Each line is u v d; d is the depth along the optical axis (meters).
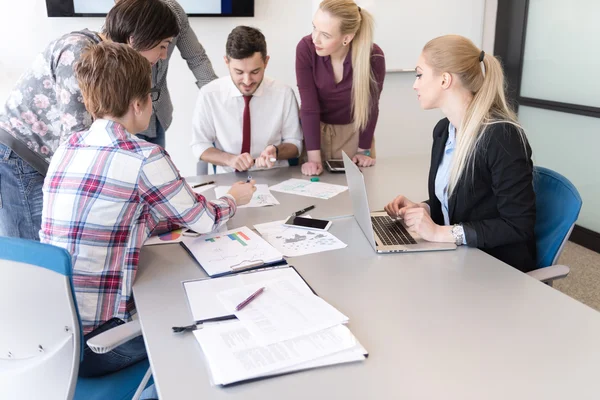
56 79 1.68
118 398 1.33
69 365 1.20
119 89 1.36
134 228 1.37
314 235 1.63
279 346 1.03
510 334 1.08
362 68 2.31
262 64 2.25
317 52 2.23
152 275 1.39
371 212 1.84
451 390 0.91
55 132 1.85
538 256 1.67
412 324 1.12
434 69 1.56
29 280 1.15
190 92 3.57
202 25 3.46
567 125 3.54
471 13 3.94
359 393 0.91
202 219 1.51
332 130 2.52
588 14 3.24
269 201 1.96
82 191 1.33
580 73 3.37
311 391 0.91
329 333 1.07
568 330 1.09
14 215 1.91
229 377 0.93
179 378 0.96
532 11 3.71
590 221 3.46
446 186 1.72
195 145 2.40
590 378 0.94
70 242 1.33
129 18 1.61
